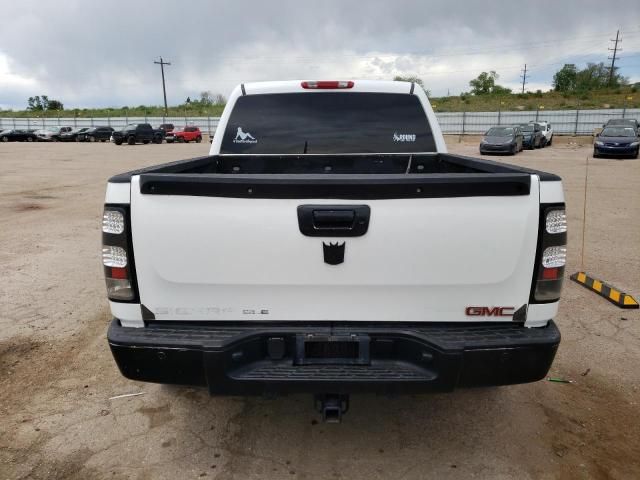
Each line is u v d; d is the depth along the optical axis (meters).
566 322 4.85
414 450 3.01
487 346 2.44
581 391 3.67
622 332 4.62
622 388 3.71
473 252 2.46
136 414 3.38
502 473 2.82
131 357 2.52
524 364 2.51
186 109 73.19
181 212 2.46
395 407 3.46
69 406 3.46
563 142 40.09
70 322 4.77
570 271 6.42
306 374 2.47
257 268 2.49
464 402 3.52
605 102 61.25
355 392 2.47
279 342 2.54
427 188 2.40
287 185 2.39
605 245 7.75
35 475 2.81
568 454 2.98
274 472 2.83
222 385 2.48
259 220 2.44
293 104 4.46
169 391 3.66
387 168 4.57
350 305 2.55
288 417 3.34
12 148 35.66
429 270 2.48
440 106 64.50
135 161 23.88
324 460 2.92
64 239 7.95
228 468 2.86
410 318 2.57
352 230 2.43
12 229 8.67
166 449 3.02
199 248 2.48
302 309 2.56
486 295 2.54
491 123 48.34
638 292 5.62
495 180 2.40
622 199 12.12
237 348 2.48
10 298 5.35
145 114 70.12
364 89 4.45
